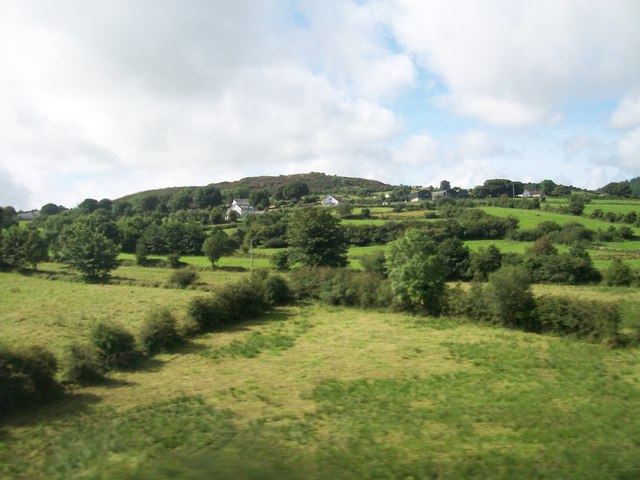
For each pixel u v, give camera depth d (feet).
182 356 91.56
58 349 84.89
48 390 65.00
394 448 41.81
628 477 26.73
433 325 120.98
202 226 331.36
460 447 42.65
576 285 181.88
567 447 39.86
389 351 94.17
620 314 101.86
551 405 59.16
